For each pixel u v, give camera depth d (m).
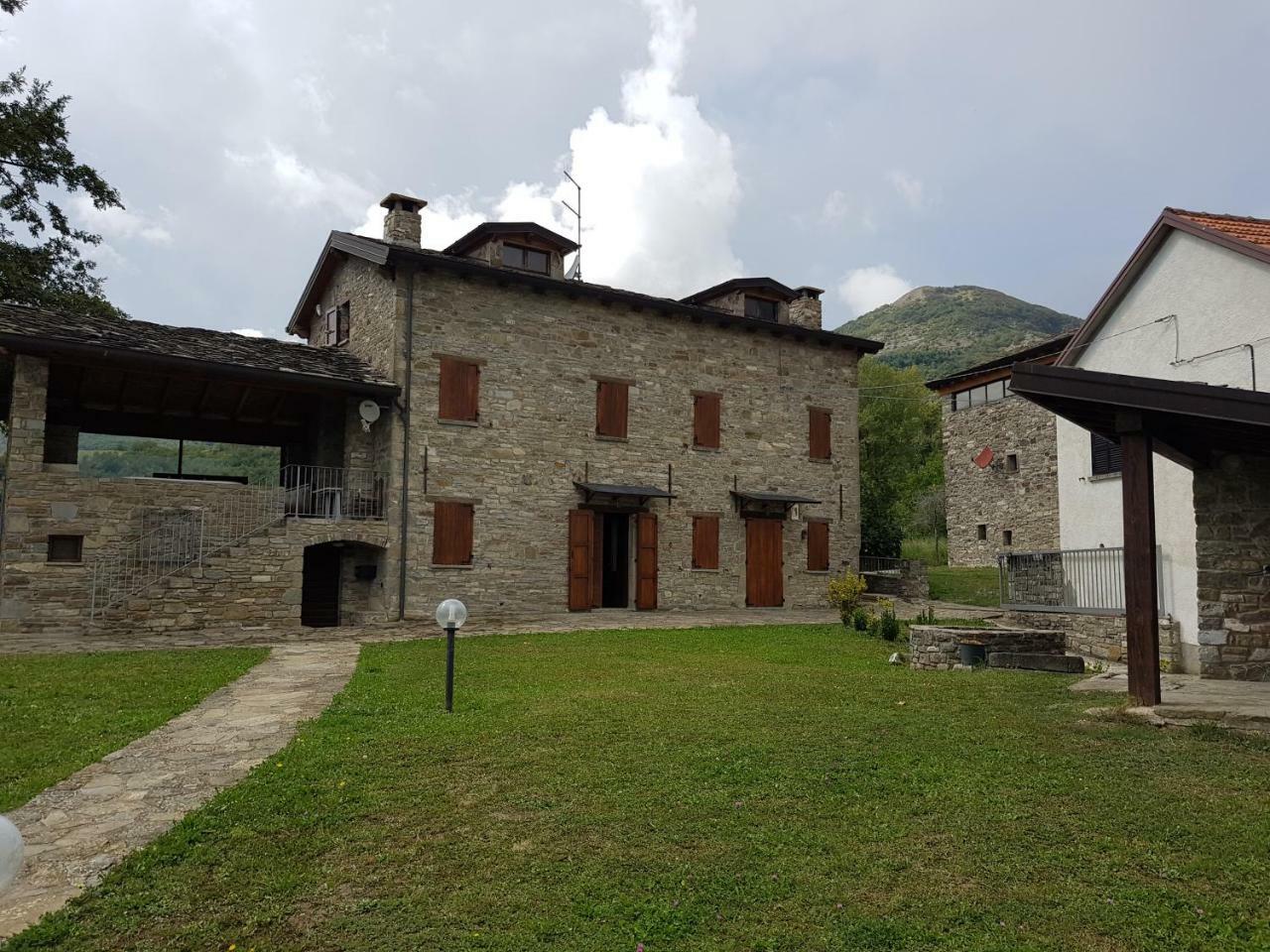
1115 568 12.17
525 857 4.07
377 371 16.56
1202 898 3.59
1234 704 6.89
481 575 16.55
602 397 18.16
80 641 12.19
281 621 14.34
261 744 6.19
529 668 9.73
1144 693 6.85
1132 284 11.82
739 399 20.19
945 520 36.31
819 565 20.95
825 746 5.95
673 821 4.50
